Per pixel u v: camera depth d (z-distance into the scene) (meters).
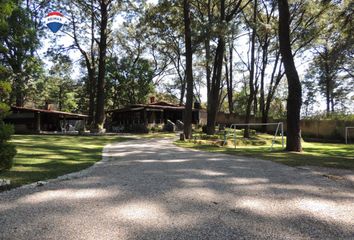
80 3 31.12
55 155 11.31
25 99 43.66
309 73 43.94
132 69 41.84
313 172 7.61
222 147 16.23
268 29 24.17
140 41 42.22
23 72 27.41
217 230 3.72
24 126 30.17
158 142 18.89
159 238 3.48
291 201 4.96
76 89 51.56
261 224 3.94
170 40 37.12
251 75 23.64
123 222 3.96
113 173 7.48
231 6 25.39
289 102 13.29
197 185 6.06
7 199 5.02
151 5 30.05
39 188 5.79
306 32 26.25
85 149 14.07
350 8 14.20
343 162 9.41
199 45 21.91
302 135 27.77
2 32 6.98
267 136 25.39
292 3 24.97
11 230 3.69
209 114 23.19
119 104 43.50
